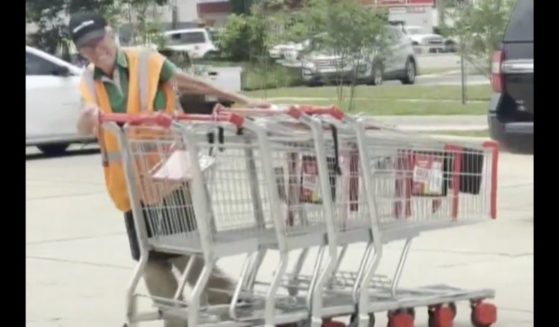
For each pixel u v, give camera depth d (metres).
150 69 7.21
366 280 7.16
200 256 7.04
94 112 6.85
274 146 6.80
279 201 6.78
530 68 12.30
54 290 9.12
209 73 24.00
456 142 7.45
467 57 28.56
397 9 42.69
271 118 6.96
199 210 6.56
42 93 19.05
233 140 6.75
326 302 7.25
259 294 7.50
